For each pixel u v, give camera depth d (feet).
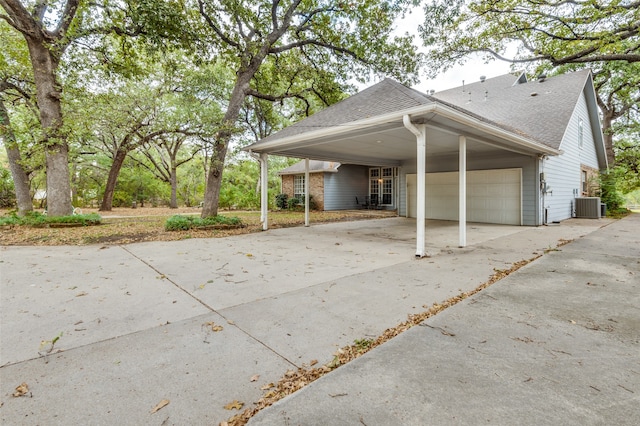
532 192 32.76
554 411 5.19
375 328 8.80
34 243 22.40
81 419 5.19
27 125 35.35
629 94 53.52
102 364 6.94
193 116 48.32
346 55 40.88
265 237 26.76
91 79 35.68
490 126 20.31
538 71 32.30
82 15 29.04
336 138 23.93
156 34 27.25
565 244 21.21
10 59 34.30
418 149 18.04
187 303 10.80
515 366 6.61
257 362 7.05
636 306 9.98
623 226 30.96
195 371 6.68
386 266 16.14
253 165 86.53
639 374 6.28
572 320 8.95
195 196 88.12
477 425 4.88
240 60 34.01
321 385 6.02
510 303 10.32
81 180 70.28
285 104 62.69
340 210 61.16
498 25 26.30
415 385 5.97
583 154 45.47
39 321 9.27
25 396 5.79
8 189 56.65
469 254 18.94
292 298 11.26
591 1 20.77
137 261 17.17
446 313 9.53
